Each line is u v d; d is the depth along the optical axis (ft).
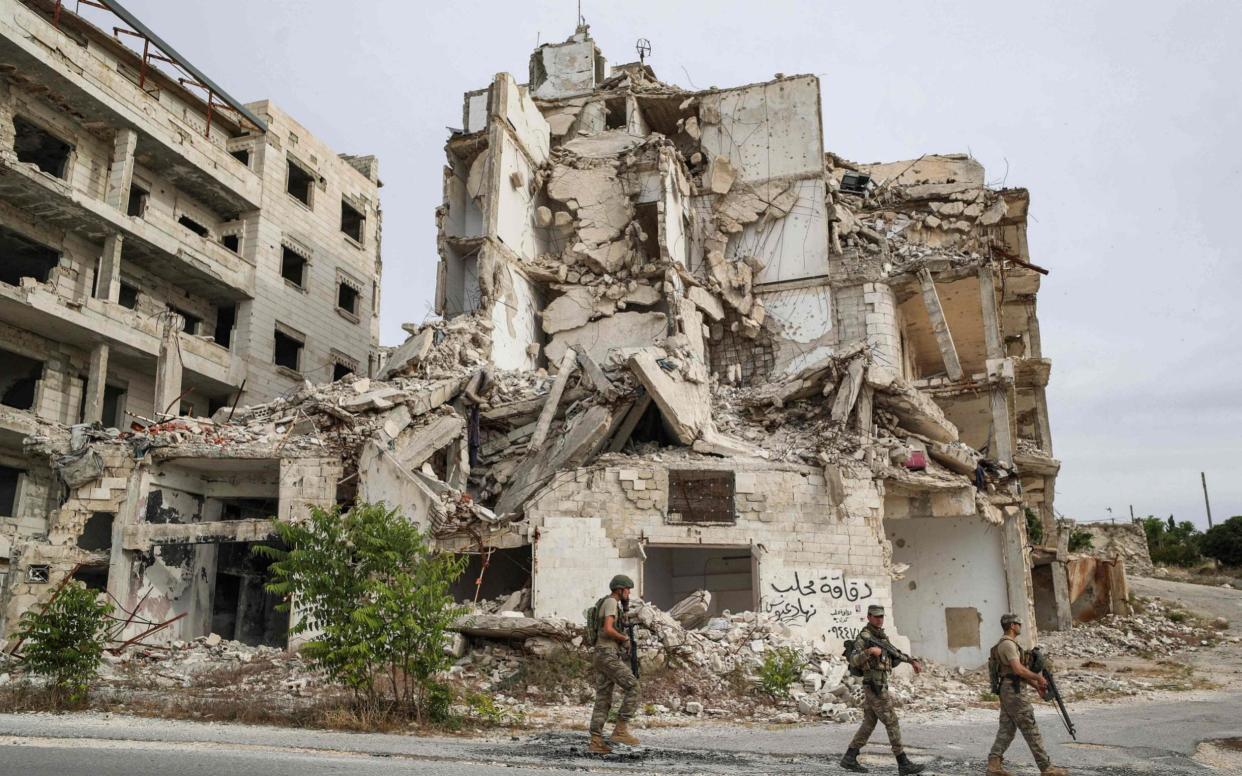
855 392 82.69
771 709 52.26
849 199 126.62
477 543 73.26
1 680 53.42
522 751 32.48
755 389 94.17
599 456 78.43
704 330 115.55
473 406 89.45
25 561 74.79
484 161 111.45
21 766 25.66
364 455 77.20
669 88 131.64
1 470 98.78
